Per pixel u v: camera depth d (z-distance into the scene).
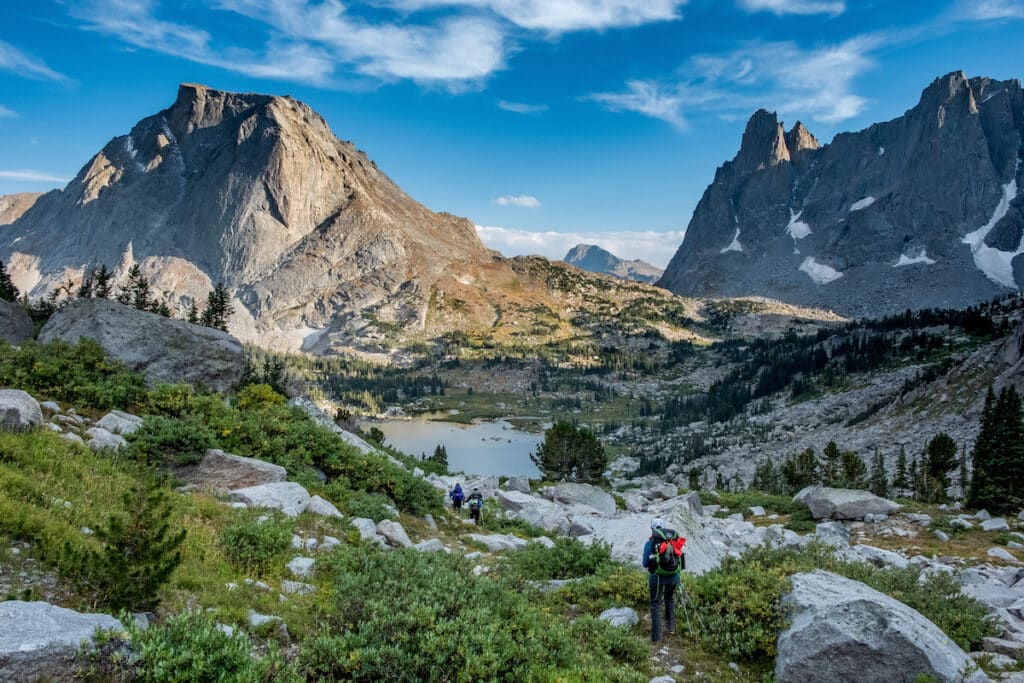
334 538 14.95
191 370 28.66
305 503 16.69
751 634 11.14
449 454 178.75
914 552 27.27
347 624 9.35
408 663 8.27
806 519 36.38
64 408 18.91
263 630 8.68
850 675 9.59
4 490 9.88
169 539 8.31
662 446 172.25
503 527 25.27
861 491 36.44
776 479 85.94
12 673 5.49
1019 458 35.12
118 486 12.70
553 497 38.00
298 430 22.66
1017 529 30.30
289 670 7.41
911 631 9.65
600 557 16.88
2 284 69.06
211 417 21.02
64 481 11.80
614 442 198.62
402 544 16.83
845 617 10.09
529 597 13.20
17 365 20.28
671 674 10.41
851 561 16.34
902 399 114.69
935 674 9.32
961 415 89.31
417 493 22.36
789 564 13.48
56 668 5.83
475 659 8.41
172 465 16.34
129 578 7.85
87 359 22.64
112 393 20.66
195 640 6.75
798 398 173.38
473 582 11.27
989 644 12.30
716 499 45.56
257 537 12.28
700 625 11.90
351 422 58.19
